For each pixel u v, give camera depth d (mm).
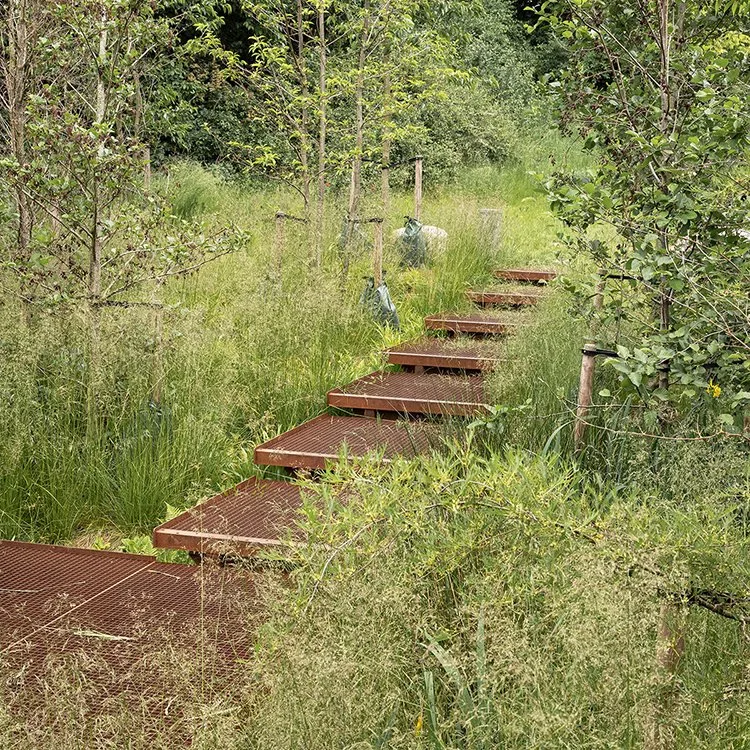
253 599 4102
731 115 5375
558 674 3275
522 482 4008
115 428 6551
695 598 3607
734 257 5535
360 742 2994
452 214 13391
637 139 5598
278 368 8078
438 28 16984
